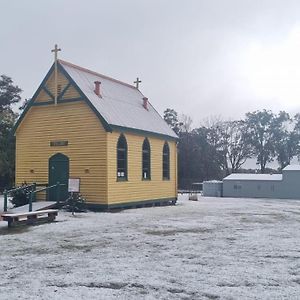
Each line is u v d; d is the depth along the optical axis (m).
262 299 6.60
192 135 70.25
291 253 10.44
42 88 24.11
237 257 9.91
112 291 7.03
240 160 78.00
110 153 22.25
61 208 22.03
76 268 8.77
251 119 78.00
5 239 12.69
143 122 26.48
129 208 24.17
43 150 24.14
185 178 67.19
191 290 7.10
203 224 16.62
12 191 21.16
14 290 7.08
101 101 23.83
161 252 10.54
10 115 47.34
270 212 23.20
